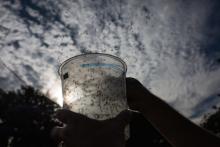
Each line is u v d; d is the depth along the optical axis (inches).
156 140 115.5
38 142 153.7
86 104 10.7
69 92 11.1
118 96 11.1
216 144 11.2
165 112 11.9
